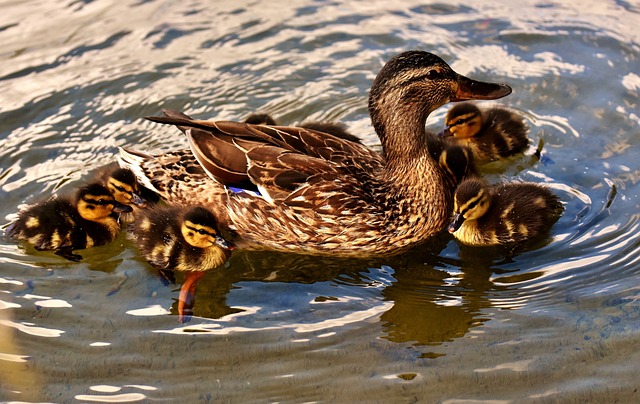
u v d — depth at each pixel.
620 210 2.40
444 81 2.36
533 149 2.50
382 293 2.32
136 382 2.23
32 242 2.38
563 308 2.29
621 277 2.31
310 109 2.57
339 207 2.33
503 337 2.26
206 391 2.22
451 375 2.22
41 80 2.59
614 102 2.54
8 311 2.30
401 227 2.36
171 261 2.35
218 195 2.37
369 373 2.23
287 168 2.34
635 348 2.23
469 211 2.36
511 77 2.60
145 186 2.39
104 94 2.58
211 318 2.30
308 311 2.30
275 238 2.36
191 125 2.36
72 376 2.23
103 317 2.30
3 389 2.22
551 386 2.21
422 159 2.36
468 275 2.34
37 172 2.47
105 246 2.40
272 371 2.23
